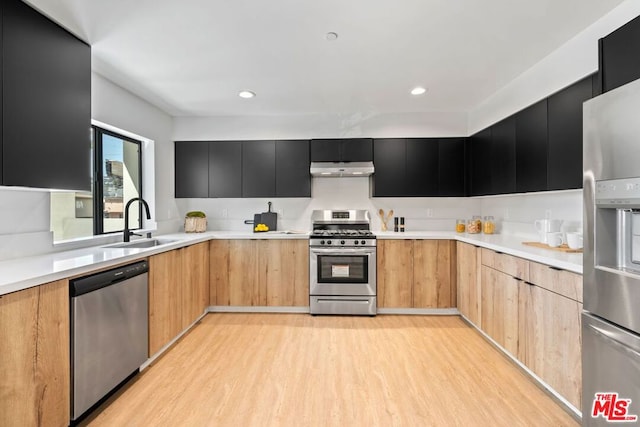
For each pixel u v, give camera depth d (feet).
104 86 9.25
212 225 14.02
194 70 8.84
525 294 7.25
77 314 5.55
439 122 12.76
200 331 10.08
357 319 11.20
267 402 6.49
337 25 6.67
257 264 11.90
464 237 10.75
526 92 8.93
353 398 6.62
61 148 6.56
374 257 11.54
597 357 4.79
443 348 8.87
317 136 13.02
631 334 4.25
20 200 6.85
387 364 8.00
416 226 13.73
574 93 7.13
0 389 4.32
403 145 12.77
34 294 4.79
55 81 6.41
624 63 4.68
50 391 5.05
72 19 6.37
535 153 8.45
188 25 6.64
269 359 8.26
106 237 9.34
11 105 5.53
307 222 13.88
